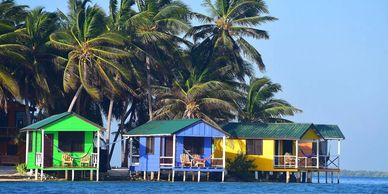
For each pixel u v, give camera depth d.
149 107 135.50
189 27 136.50
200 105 132.75
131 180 120.06
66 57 129.62
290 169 125.56
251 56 143.62
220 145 126.06
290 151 127.94
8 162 128.12
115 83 126.31
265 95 140.50
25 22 127.75
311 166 126.94
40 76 123.94
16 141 126.44
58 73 130.50
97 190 99.75
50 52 128.00
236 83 141.62
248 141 126.69
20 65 125.00
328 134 130.38
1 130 129.75
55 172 114.50
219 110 136.25
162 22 136.25
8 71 121.69
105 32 124.81
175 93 133.62
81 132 112.06
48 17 128.38
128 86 133.00
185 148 119.06
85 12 125.81
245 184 119.31
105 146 126.12
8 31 120.12
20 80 127.06
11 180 110.88
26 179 112.31
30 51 125.81
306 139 126.75
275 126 127.75
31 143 114.75
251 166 125.88
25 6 126.44
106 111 144.12
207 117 130.50
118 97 136.00
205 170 118.81
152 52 135.75
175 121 121.06
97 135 112.94
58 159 110.75
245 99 139.00
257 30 143.38
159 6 140.38
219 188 109.31
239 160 125.12
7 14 125.38
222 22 143.62
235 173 126.06
